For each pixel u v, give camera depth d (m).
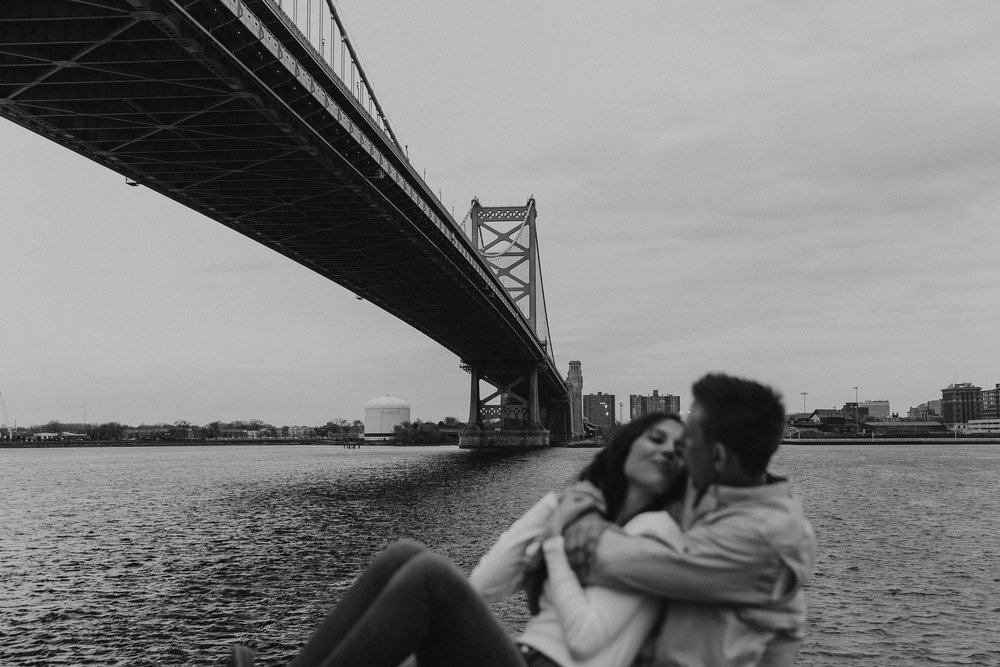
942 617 15.60
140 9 27.52
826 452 124.25
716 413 3.25
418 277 73.06
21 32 30.03
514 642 3.30
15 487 57.81
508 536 3.59
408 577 3.00
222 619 15.59
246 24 29.94
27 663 13.04
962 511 35.09
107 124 38.59
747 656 3.24
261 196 49.25
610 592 3.31
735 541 3.14
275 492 48.09
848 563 21.47
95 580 19.84
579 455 100.31
